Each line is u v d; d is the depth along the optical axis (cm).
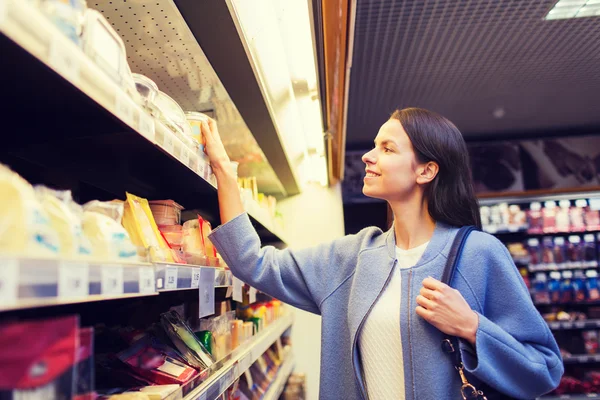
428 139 135
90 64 73
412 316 123
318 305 152
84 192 148
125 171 136
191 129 145
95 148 111
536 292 498
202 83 183
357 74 382
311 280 151
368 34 321
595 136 524
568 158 521
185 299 176
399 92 419
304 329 425
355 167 563
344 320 145
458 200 136
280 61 190
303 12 160
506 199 508
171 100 132
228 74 175
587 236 504
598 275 498
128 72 95
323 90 244
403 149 137
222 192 150
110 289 74
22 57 63
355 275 142
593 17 312
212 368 138
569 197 500
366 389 130
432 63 366
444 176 138
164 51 157
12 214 60
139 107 91
